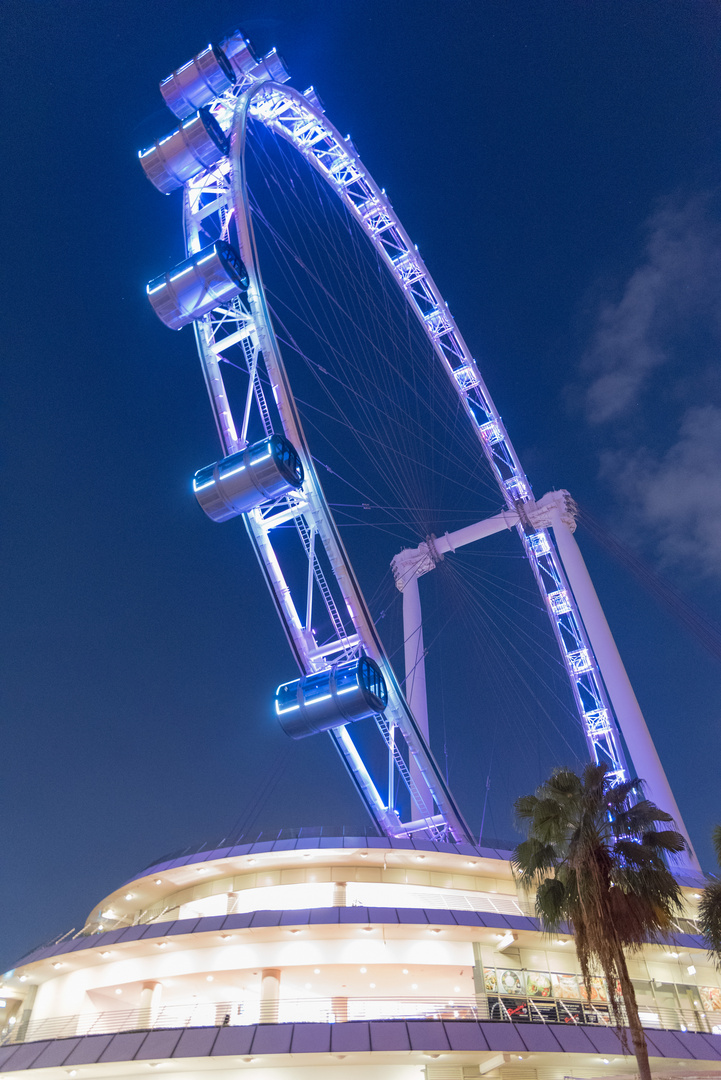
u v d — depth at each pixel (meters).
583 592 70.69
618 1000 36.59
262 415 53.16
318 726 47.75
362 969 36.44
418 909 36.41
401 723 51.53
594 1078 31.20
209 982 37.56
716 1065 32.25
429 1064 31.02
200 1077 31.19
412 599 75.88
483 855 40.69
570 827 25.98
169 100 62.59
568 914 24.95
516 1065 31.56
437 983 36.94
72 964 38.59
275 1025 30.34
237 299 56.69
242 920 35.62
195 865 41.12
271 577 52.75
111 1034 31.03
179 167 59.59
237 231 56.00
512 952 37.31
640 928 23.53
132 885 43.06
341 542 51.62
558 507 75.50
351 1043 29.31
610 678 65.38
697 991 39.34
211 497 49.28
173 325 55.72
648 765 59.84
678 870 52.00
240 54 66.56
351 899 40.06
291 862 40.97
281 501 53.31
